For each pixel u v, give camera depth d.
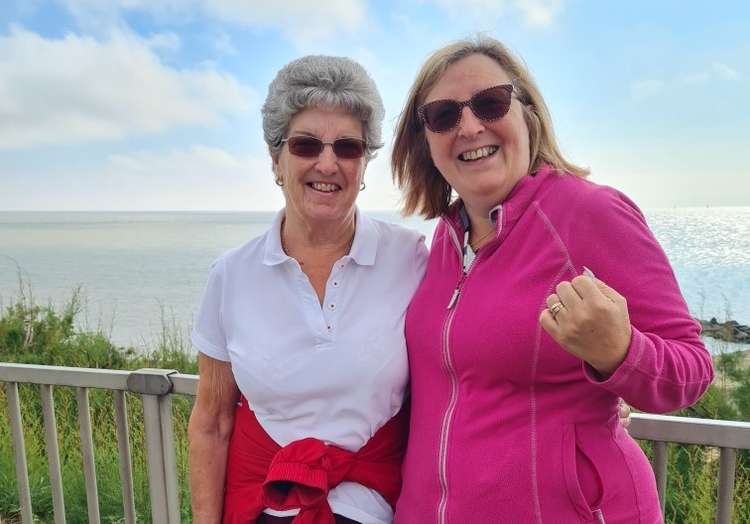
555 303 1.13
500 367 1.34
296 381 1.58
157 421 2.30
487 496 1.33
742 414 4.02
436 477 1.43
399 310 1.66
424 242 1.82
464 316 1.43
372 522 1.56
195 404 1.82
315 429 1.59
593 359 1.12
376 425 1.61
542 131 1.59
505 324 1.33
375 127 1.66
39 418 4.67
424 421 1.51
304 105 1.58
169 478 2.32
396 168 1.88
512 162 1.51
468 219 1.64
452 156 1.56
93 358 6.67
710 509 2.95
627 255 1.27
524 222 1.41
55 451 2.54
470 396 1.40
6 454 3.89
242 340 1.66
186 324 7.95
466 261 1.55
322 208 1.61
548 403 1.32
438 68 1.57
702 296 6.30
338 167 1.60
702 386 1.18
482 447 1.36
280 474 1.49
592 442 1.31
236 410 1.80
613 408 1.35
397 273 1.70
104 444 4.10
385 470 1.62
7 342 7.09
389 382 1.60
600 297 1.08
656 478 1.77
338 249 1.70
